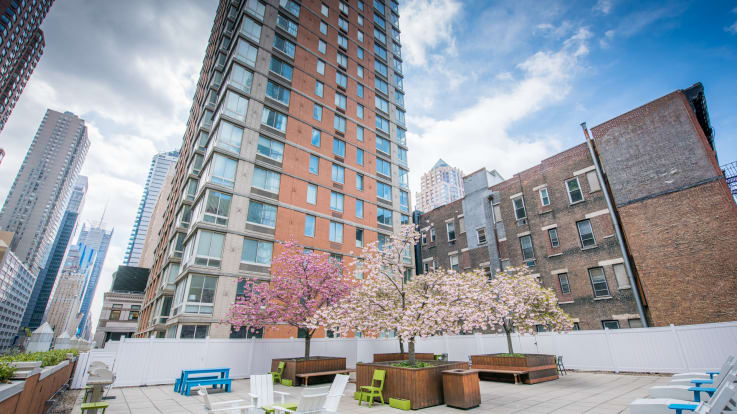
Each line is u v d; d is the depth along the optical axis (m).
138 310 58.84
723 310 16.02
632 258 20.20
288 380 14.05
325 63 32.16
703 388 5.90
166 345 14.65
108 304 57.50
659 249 18.48
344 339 20.05
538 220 25.42
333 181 28.39
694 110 21.58
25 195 192.88
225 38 33.34
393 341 22.08
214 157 22.45
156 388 13.24
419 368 9.86
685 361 13.91
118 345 14.71
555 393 11.09
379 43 39.94
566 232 23.56
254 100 25.50
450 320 11.25
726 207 16.84
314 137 28.41
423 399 9.63
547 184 25.38
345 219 28.00
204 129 29.91
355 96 33.72
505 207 28.14
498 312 13.95
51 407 9.32
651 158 19.83
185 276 20.20
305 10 32.59
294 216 24.78
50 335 19.38
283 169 25.38
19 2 92.31
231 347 16.11
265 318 17.05
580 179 23.61
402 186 35.06
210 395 11.90
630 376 14.38
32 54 113.81
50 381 8.78
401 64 42.69
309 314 16.53
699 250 17.20
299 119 27.88
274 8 29.80
